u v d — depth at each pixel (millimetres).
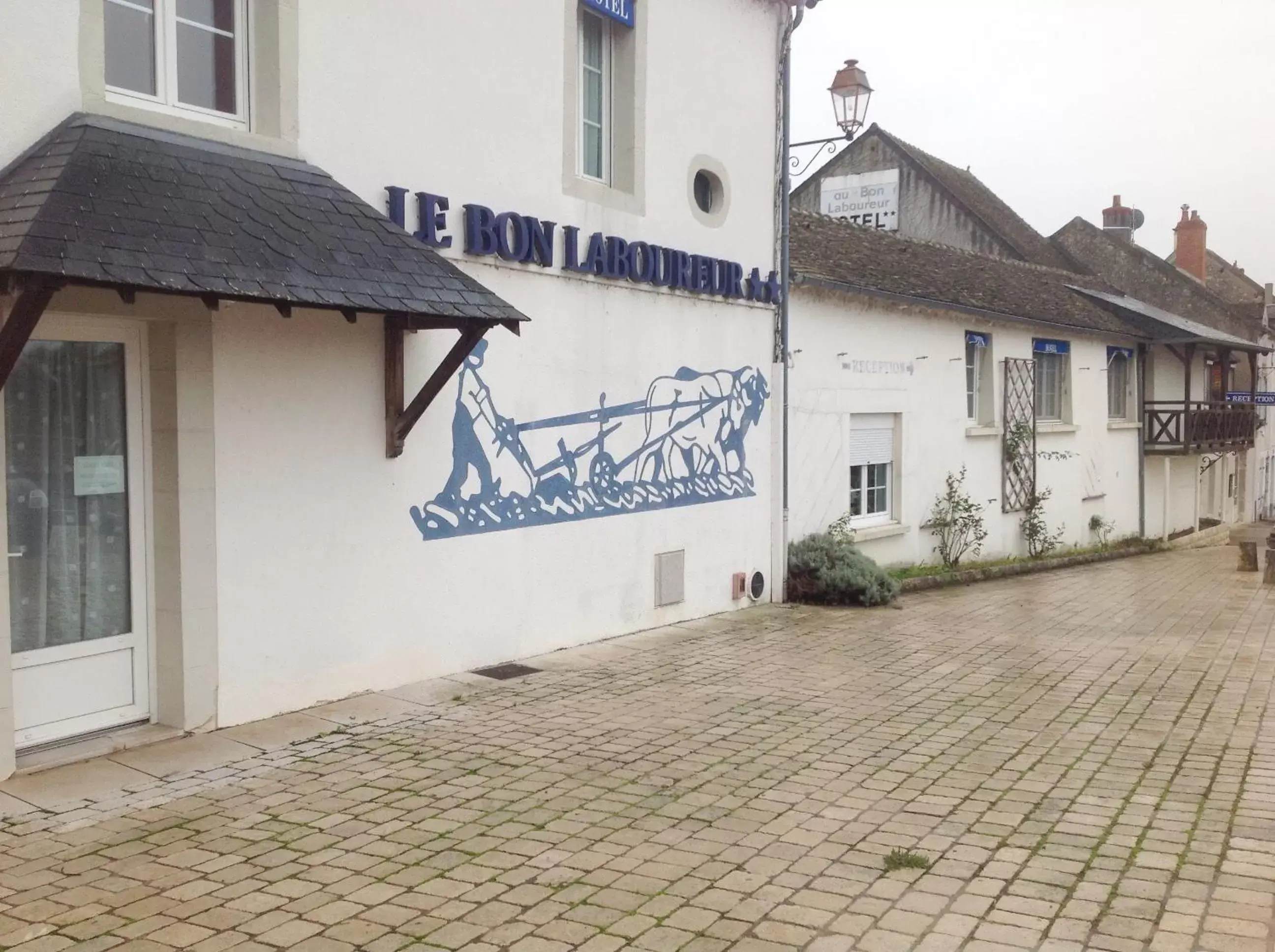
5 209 4977
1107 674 8961
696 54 10469
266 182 6258
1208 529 30828
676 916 4203
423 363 7738
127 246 4969
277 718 6793
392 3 7363
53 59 5562
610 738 6645
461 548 8109
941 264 18531
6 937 3916
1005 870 4719
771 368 11766
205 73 6543
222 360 6414
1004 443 18109
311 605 7008
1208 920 4230
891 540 15008
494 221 8133
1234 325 33656
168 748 6137
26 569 5812
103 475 6125
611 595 9695
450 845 4879
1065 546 20938
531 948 3916
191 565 6285
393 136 7422
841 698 7875
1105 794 5805
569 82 8891
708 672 8586
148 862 4621
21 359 5758
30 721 5812
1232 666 9352
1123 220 38281
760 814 5375
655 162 10000
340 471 7148
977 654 9727
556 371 8930
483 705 7328
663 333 10148
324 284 5684
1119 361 23984
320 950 3865
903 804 5570
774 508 11914
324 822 5125
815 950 3951
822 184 28922
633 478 9875
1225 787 5941
